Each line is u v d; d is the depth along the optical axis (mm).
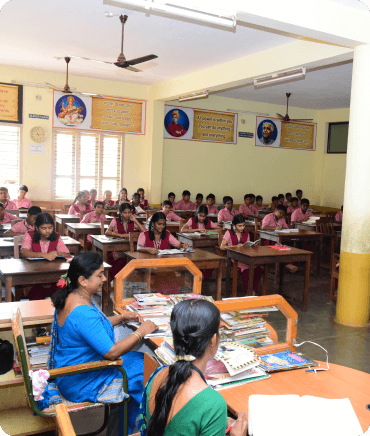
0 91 8453
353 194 4445
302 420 1487
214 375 1802
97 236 5383
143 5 3438
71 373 1922
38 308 2383
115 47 6594
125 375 2064
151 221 4625
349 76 7719
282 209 7023
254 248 5000
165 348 1925
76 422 2439
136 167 9984
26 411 2209
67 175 9352
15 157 8820
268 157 11680
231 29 5348
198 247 5836
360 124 4383
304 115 11984
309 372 1936
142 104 9797
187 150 10539
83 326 1949
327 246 7301
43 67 8344
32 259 3840
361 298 4422
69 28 5809
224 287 5520
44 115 8898
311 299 5367
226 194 11227
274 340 2242
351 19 4277
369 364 3486
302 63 5652
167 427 1124
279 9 3932
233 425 1414
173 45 6344
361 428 1479
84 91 9172
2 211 5898
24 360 1847
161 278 3146
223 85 7418
